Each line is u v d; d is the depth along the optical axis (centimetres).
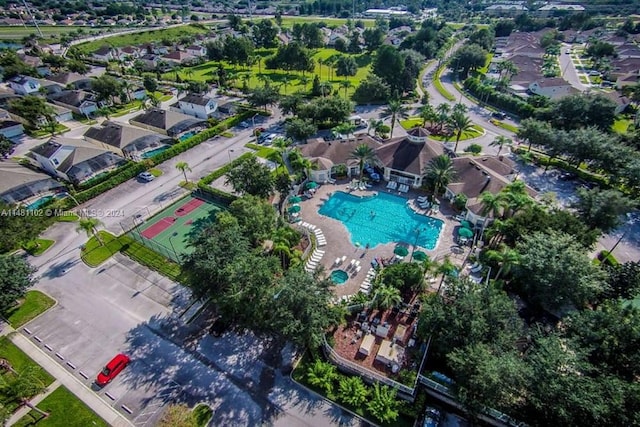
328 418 3388
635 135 7312
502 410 3262
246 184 6097
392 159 7031
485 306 3628
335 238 5625
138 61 15388
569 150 6975
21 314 4472
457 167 6625
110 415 3431
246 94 12475
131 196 6869
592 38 18600
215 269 3903
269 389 3631
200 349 4041
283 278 4038
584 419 2825
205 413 3425
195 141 8819
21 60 14062
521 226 4775
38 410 3447
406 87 12288
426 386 3578
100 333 4247
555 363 3033
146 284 4916
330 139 8756
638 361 3097
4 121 9331
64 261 5328
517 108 10469
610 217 4984
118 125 8681
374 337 4006
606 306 3706
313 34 18700
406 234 5694
